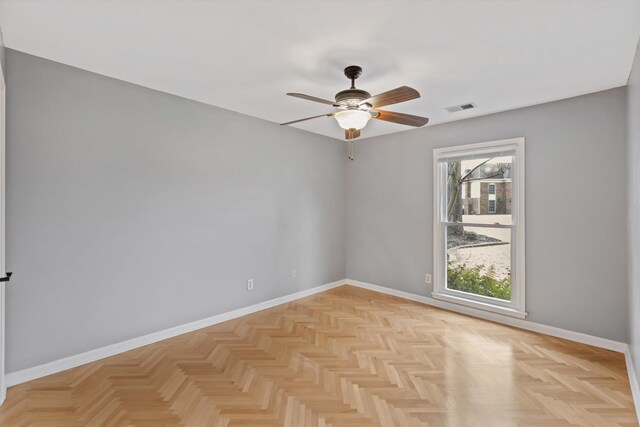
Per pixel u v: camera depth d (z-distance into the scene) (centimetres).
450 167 400
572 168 304
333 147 490
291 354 278
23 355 232
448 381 236
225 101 327
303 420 193
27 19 186
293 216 433
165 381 235
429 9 174
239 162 369
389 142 456
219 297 353
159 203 304
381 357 272
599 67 242
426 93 295
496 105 328
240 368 254
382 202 466
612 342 284
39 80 236
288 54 226
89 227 262
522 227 334
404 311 389
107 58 235
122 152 279
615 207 282
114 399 213
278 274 415
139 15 181
